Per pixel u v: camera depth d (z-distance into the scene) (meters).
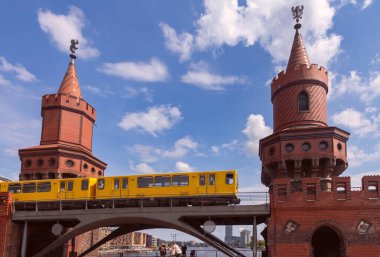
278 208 30.83
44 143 45.41
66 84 48.66
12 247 37.22
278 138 35.56
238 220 36.97
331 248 33.53
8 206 37.41
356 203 29.64
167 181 34.50
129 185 35.59
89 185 36.72
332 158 33.72
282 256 29.78
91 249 43.09
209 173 33.56
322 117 37.31
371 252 28.55
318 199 30.28
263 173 39.78
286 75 38.50
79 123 47.06
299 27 41.78
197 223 37.38
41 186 37.94
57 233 36.53
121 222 37.28
